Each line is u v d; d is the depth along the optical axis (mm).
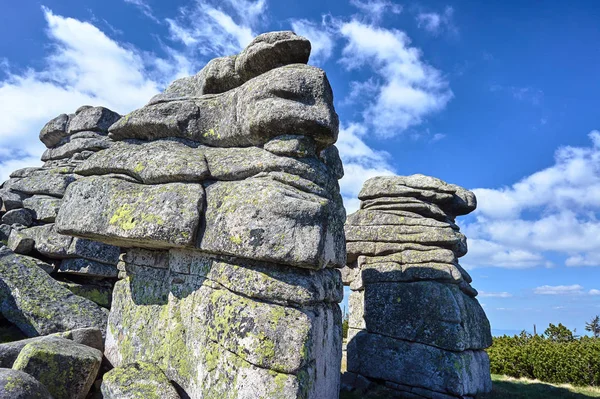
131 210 8586
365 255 15750
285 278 7430
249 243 7344
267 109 8273
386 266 15016
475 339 14398
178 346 8445
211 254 8359
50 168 17266
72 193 9984
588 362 18734
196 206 8156
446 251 14594
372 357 14258
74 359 8406
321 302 8266
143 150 9445
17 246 13945
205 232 8070
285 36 9148
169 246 9016
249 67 9609
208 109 9711
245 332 7082
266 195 7504
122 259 11281
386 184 16406
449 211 17094
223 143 9414
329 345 8438
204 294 8133
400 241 15281
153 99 11000
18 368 7898
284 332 6973
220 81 10211
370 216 16156
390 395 13344
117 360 9812
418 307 13938
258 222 7383
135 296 10070
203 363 7621
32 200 16203
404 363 13602
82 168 10289
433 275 14227
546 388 17438
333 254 8250
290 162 8164
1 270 12039
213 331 7578
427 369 13164
